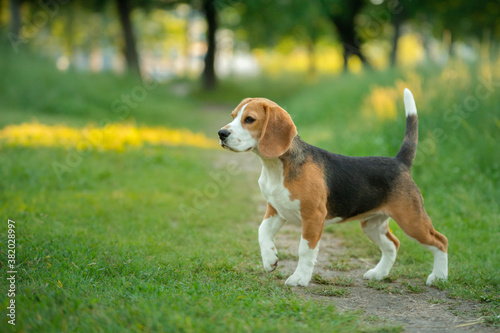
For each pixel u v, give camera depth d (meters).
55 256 4.85
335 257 5.93
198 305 3.62
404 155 5.14
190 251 5.68
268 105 4.65
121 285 4.19
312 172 4.66
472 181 8.26
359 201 4.83
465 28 27.75
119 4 28.55
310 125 18.23
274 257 4.78
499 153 8.52
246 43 37.38
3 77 18.03
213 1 31.38
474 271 5.23
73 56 49.78
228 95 34.59
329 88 21.34
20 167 9.09
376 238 5.20
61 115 17.52
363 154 10.70
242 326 3.28
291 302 3.89
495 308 4.23
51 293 3.64
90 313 3.39
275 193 4.70
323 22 32.47
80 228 6.27
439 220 7.03
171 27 54.34
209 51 35.69
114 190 8.65
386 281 5.12
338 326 3.52
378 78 17.69
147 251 5.49
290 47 43.38
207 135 18.00
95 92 19.95
